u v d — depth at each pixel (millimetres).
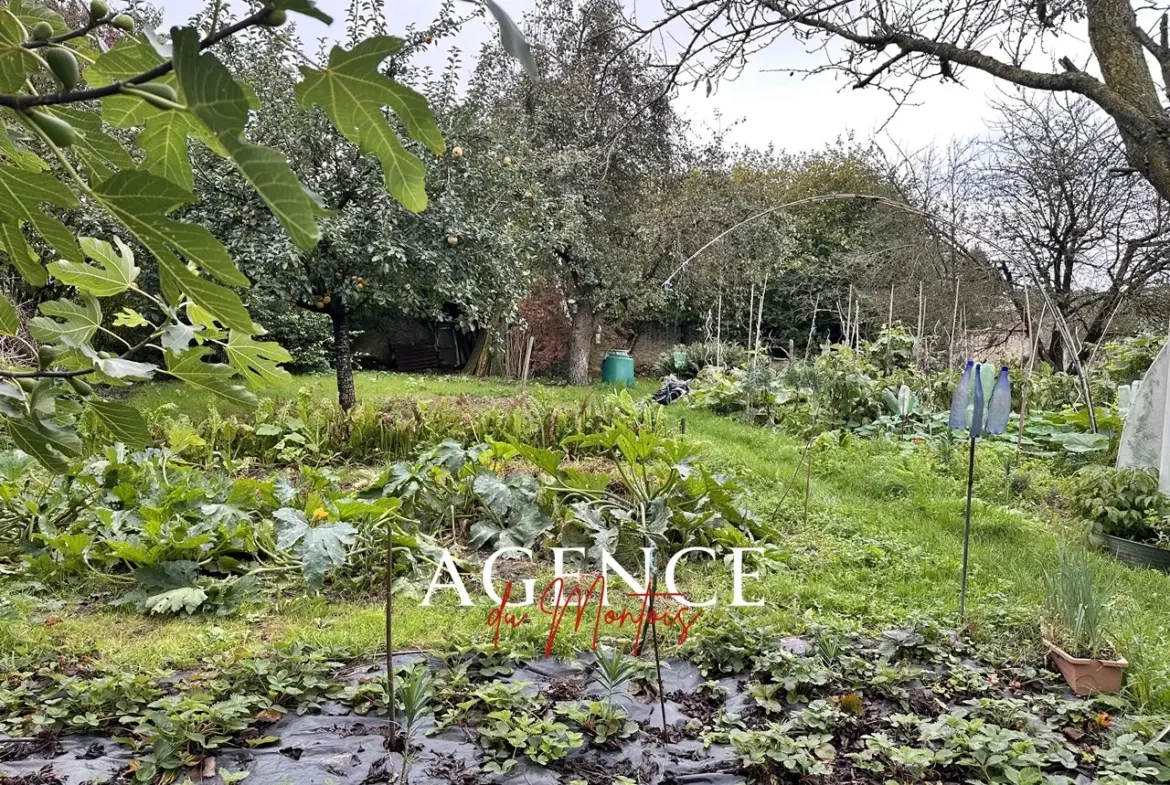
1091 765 2799
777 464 8508
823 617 4289
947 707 3256
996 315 14141
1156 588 5223
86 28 811
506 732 2705
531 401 8969
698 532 5590
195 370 1310
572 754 2793
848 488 7676
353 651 3637
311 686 3121
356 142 796
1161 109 2547
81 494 5285
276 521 5059
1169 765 2664
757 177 19031
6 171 795
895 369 13148
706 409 12656
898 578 5160
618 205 17297
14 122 1104
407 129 767
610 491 6723
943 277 13914
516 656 3543
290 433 8234
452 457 6094
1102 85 2574
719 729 2979
